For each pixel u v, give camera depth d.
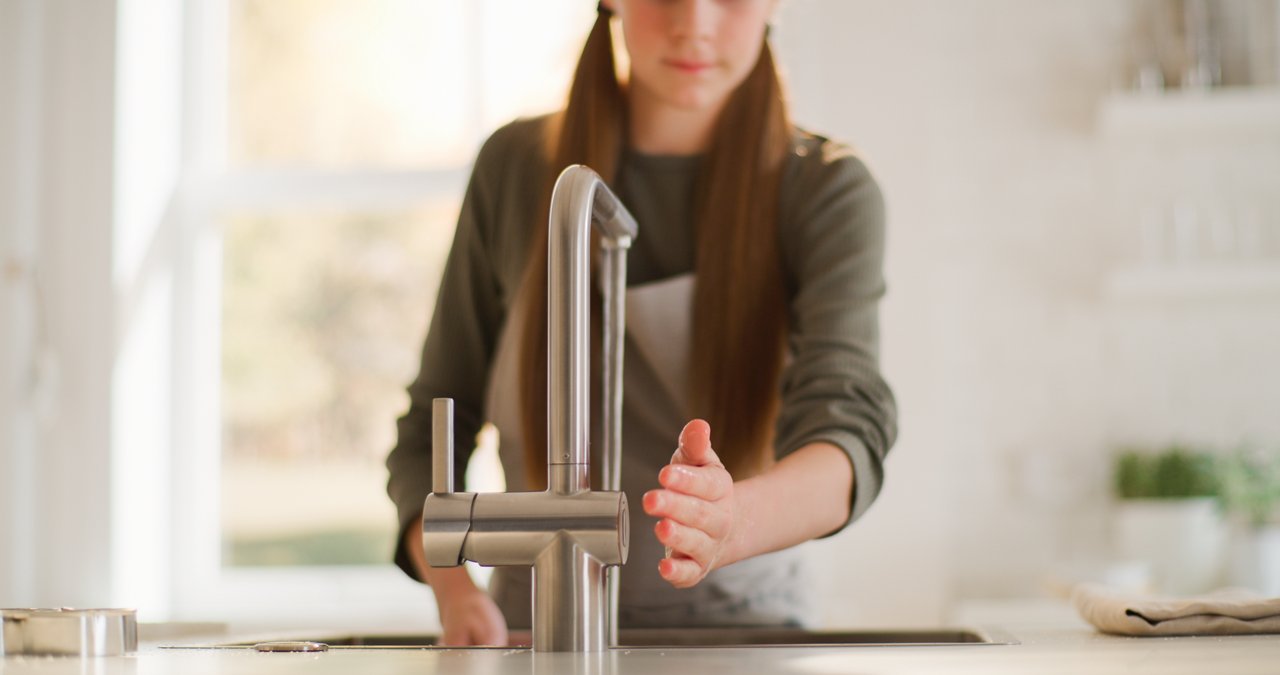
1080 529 2.86
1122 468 2.79
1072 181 2.92
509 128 1.42
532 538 0.80
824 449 1.08
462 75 3.20
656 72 1.23
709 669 0.68
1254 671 0.66
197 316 3.20
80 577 3.00
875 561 2.84
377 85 3.23
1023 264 2.91
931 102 2.94
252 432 3.17
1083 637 0.96
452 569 1.27
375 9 3.25
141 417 3.08
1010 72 2.94
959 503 2.89
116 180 3.06
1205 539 2.71
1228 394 2.87
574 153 1.34
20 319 3.04
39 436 3.04
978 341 2.91
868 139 2.95
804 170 1.31
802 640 1.22
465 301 1.43
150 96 3.16
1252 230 2.83
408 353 3.15
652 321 1.32
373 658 0.80
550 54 3.17
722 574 1.34
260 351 3.19
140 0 3.13
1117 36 2.93
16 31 3.06
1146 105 2.80
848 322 1.22
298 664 0.75
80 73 3.08
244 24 3.27
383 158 3.22
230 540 3.14
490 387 1.43
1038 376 2.90
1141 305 2.90
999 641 0.92
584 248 0.80
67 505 3.02
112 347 3.04
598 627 0.81
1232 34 2.90
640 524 1.33
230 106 3.26
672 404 1.33
